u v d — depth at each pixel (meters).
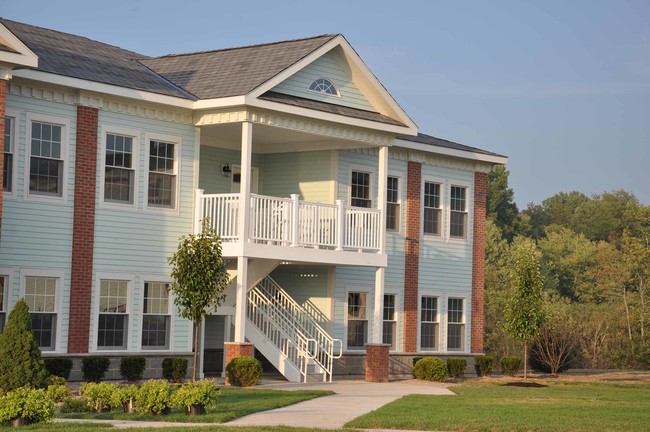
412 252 37.91
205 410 20.77
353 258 32.75
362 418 20.44
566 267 93.19
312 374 32.50
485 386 32.44
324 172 35.25
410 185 37.97
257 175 36.25
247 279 31.83
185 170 30.70
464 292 39.91
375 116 33.97
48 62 27.94
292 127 31.38
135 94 28.94
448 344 39.31
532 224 115.62
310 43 32.56
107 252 28.83
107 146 28.94
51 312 27.62
